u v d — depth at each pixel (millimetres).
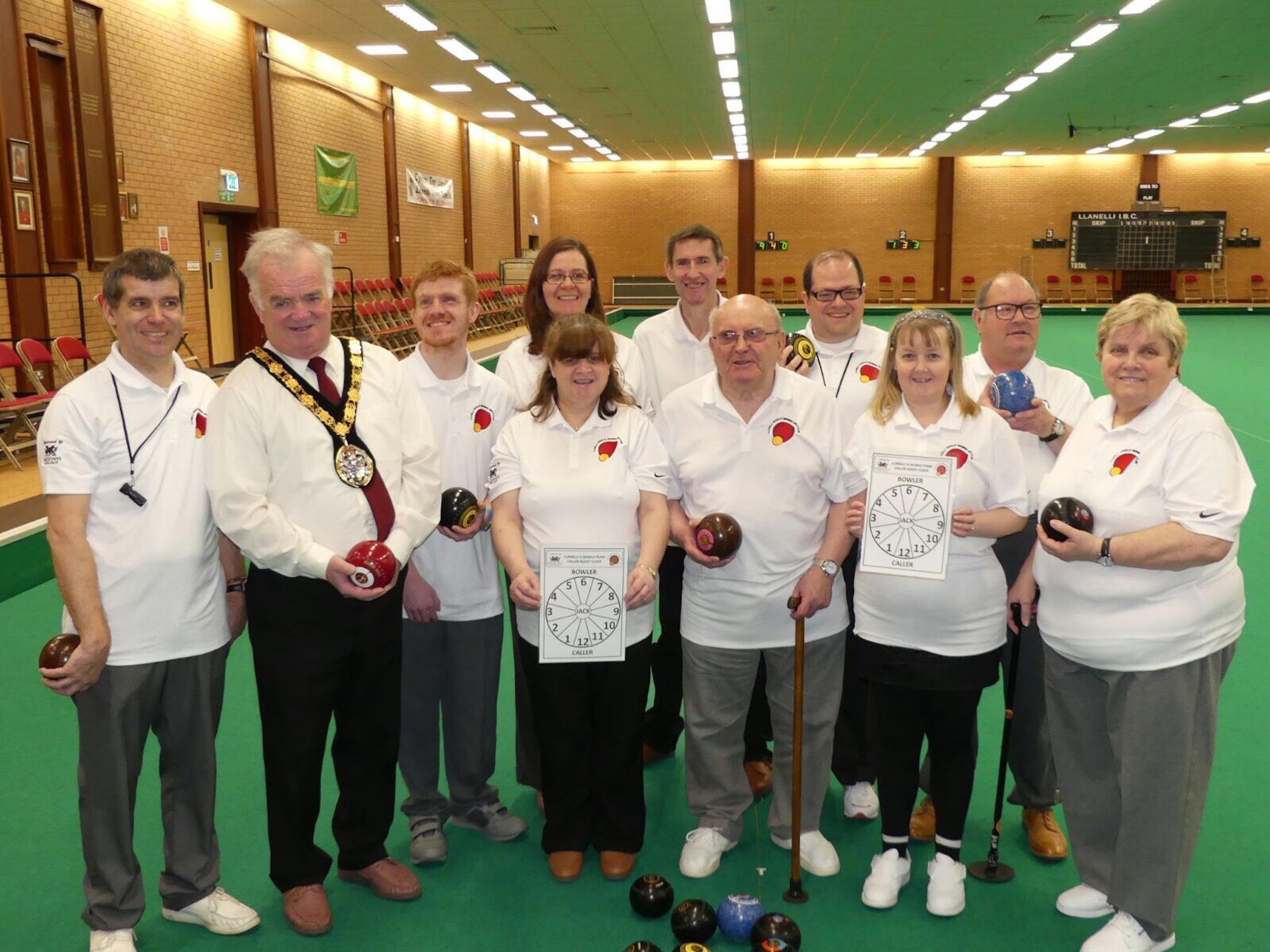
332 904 2799
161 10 11086
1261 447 9141
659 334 3604
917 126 21547
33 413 8031
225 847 3094
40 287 9023
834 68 15508
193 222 11859
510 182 25281
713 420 2812
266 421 2469
